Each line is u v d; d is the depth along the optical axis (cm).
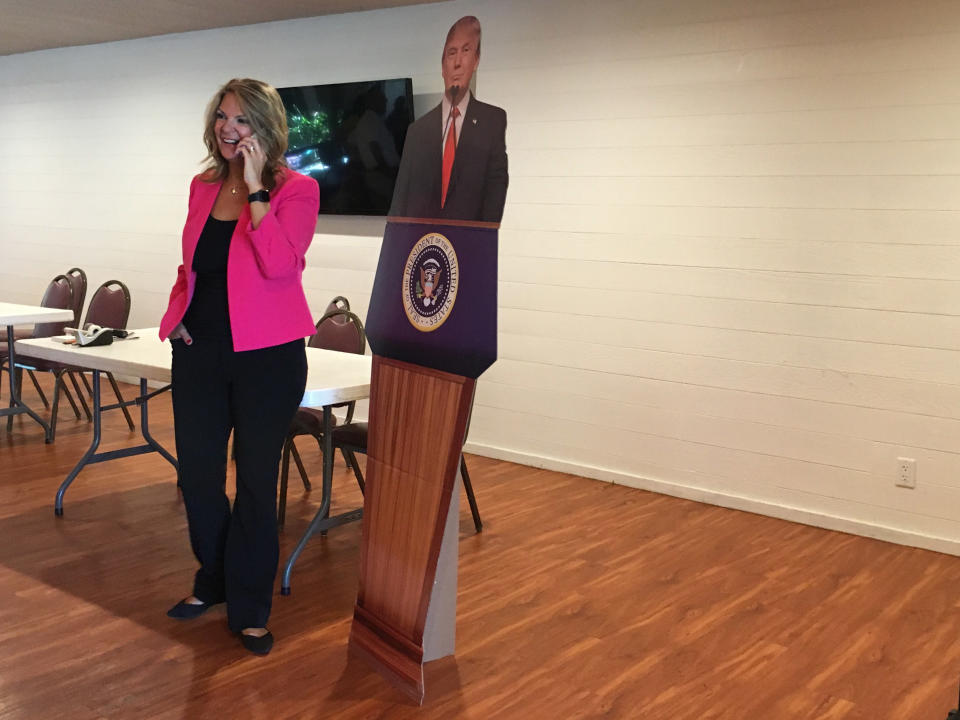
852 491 418
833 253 415
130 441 529
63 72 753
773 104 425
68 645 274
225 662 267
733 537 404
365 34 568
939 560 383
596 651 282
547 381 510
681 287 459
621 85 471
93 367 361
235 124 254
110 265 742
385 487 266
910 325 399
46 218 785
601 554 374
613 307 482
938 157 387
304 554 360
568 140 491
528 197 508
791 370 430
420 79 546
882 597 337
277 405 266
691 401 461
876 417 410
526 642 288
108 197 735
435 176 254
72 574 330
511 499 451
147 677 256
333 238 593
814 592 339
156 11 598
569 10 485
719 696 256
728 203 441
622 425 485
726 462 452
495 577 343
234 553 275
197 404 269
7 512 396
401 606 256
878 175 401
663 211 462
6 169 812
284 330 262
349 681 258
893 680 269
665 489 471
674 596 330
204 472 275
